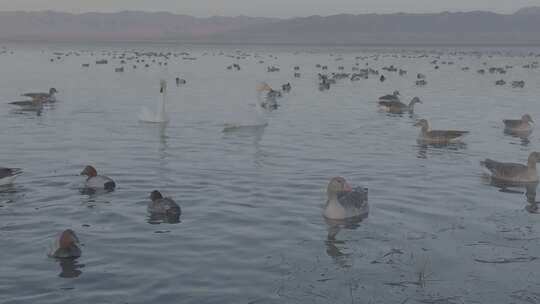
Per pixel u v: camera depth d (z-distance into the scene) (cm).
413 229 1722
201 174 2375
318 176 2369
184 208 1900
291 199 2022
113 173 2373
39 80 7206
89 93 5694
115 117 4038
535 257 1506
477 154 2914
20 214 1809
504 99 5603
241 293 1270
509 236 1667
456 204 1995
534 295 1288
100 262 1433
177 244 1562
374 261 1467
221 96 5572
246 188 2162
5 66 10325
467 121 4100
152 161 2619
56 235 1622
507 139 3375
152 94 5697
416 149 3019
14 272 1366
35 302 1212
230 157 2731
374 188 2198
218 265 1423
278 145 3062
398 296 1274
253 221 1772
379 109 4641
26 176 2302
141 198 2009
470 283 1345
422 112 4581
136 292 1266
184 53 18900
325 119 4091
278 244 1577
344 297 1265
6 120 3847
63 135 3291
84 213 1830
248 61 13838
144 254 1488
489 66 12531
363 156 2806
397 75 9406
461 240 1630
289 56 17888
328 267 1424
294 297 1257
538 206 1991
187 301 1227
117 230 1672
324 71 10206
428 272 1404
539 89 6719
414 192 2147
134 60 13562
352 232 1684
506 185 2277
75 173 2361
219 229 1692
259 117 3706
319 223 1764
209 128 3612
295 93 6050
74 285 1298
